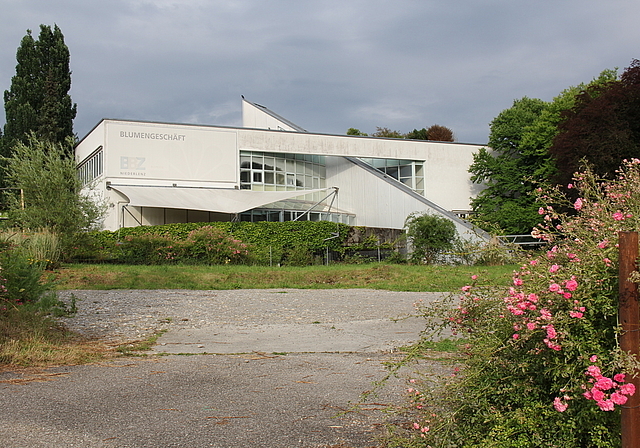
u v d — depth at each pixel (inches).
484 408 158.4
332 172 1635.1
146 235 1018.1
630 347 125.3
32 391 235.3
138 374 268.2
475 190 1772.9
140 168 1365.7
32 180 879.7
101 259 946.1
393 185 1417.3
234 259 1024.9
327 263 1134.4
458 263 858.8
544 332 145.6
